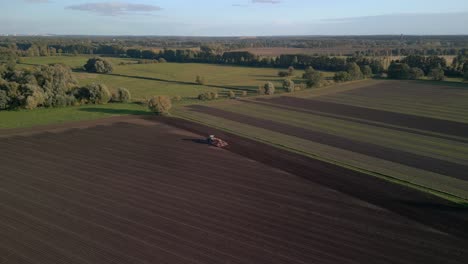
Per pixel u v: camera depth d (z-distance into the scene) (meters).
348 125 64.12
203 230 27.88
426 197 35.03
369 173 41.16
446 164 44.78
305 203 33.03
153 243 25.95
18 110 67.62
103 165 41.28
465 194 35.94
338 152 48.78
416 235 28.06
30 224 28.25
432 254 25.59
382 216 30.97
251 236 27.20
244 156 45.94
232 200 33.22
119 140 51.00
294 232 27.94
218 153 46.78
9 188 34.66
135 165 41.53
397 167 43.41
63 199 32.62
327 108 78.69
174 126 59.50
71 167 40.44
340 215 30.94
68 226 28.06
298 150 49.16
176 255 24.59
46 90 72.12
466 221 30.48
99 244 25.72
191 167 41.44
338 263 24.27
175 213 30.48
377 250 25.88
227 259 24.28
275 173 40.41
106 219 29.25
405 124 65.38
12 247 25.23
